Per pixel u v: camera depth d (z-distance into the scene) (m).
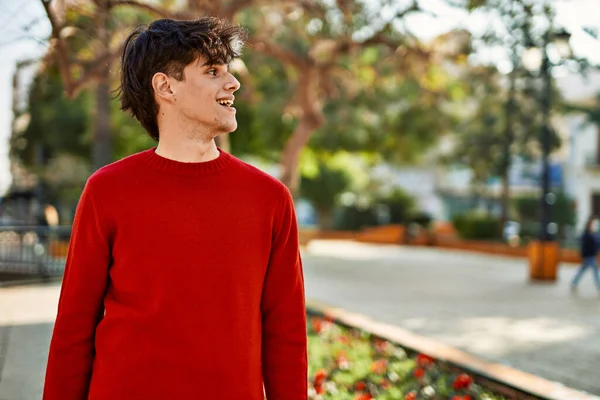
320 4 8.91
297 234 1.83
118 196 1.61
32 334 6.64
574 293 12.20
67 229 11.59
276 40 13.02
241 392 1.63
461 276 14.99
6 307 8.38
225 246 1.62
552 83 19.88
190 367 1.57
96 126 13.57
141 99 1.68
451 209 39.12
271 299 1.79
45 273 11.52
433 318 8.96
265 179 1.75
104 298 1.69
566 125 31.86
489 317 9.11
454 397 4.50
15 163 23.05
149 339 1.58
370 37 10.35
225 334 1.61
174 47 1.62
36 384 4.78
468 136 24.44
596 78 28.89
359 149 23.11
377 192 33.56
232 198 1.66
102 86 13.41
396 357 5.93
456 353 5.80
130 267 1.59
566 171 32.16
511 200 29.72
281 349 1.79
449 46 10.42
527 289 12.70
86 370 1.67
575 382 5.63
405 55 11.03
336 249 24.39
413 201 32.12
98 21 6.17
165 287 1.58
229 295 1.62
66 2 5.93
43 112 21.27
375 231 28.50
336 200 31.33
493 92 19.75
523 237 24.52
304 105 12.70
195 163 1.65
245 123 20.20
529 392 4.61
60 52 6.03
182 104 1.63
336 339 6.55
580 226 30.97
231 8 7.26
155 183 1.62
